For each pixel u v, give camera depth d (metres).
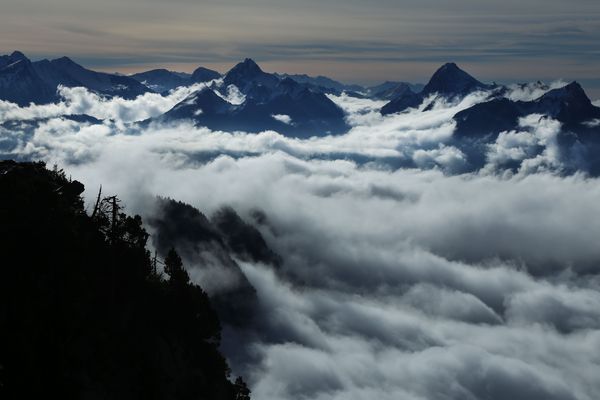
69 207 89.31
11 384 66.00
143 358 79.38
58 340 71.19
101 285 83.12
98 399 70.44
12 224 80.12
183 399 81.31
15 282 74.38
